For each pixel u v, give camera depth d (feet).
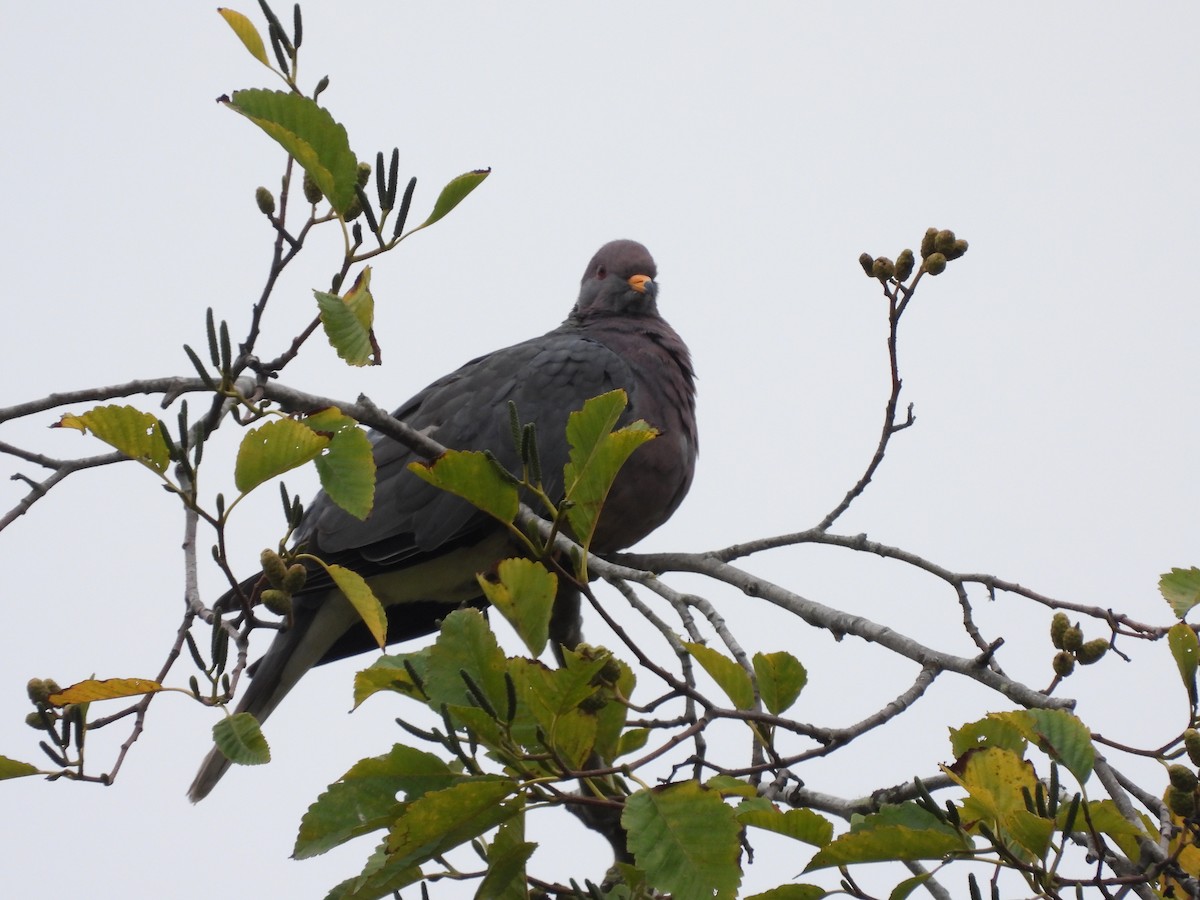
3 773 19.69
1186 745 17.28
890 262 25.70
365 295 21.95
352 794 19.01
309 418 20.98
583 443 20.98
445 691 18.47
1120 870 18.72
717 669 21.09
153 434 19.21
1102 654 20.10
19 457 24.09
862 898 18.26
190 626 23.76
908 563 27.76
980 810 17.61
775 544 29.37
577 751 18.33
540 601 19.83
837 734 20.61
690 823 17.63
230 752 18.22
